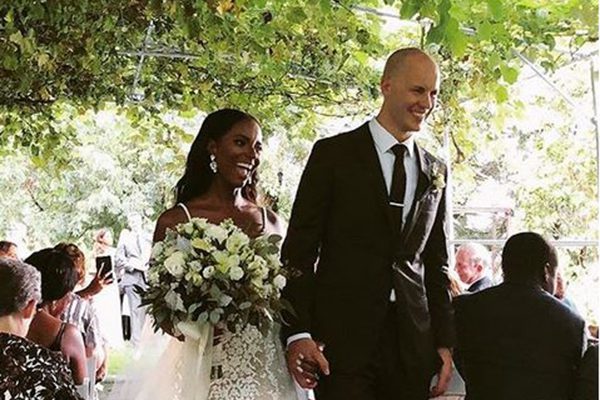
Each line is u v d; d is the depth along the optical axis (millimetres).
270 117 8086
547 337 3566
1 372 2961
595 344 3750
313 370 3410
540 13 5348
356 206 3359
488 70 5680
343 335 3357
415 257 3438
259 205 3949
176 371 3605
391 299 3383
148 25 6176
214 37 5938
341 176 3373
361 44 6082
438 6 4023
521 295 3641
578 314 3627
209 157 3801
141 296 3525
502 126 7117
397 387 3402
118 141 17703
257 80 7750
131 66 7570
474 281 7109
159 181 18016
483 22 4906
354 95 8031
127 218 18109
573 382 3572
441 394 3514
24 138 7988
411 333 3367
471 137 7406
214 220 3771
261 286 3412
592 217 13070
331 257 3404
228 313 3430
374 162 3381
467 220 15016
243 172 3770
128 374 3727
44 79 6953
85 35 5859
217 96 7840
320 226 3404
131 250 11625
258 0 5203
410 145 3430
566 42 6102
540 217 13484
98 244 10594
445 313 3545
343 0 5625
